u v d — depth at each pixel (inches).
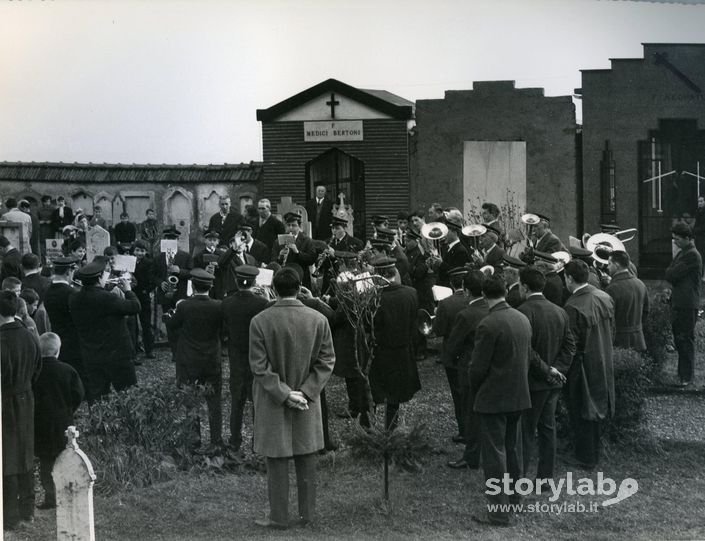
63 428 320.2
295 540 291.1
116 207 644.1
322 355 297.7
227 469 349.4
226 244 573.3
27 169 631.2
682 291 437.4
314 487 304.5
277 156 644.1
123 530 299.0
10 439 299.0
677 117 599.2
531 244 489.4
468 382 342.6
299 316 292.0
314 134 639.8
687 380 438.6
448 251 480.4
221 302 354.0
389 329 359.3
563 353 317.4
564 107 608.4
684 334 438.6
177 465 343.6
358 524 303.7
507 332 291.9
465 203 624.1
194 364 348.8
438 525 305.0
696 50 594.9
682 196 600.4
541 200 615.5
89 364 382.3
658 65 598.9
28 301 391.2
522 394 296.2
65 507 279.0
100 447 331.9
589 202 610.9
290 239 473.4
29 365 303.4
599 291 343.0
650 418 393.4
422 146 627.2
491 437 299.4
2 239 496.4
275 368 291.1
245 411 420.2
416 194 633.0
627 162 604.4
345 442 355.9
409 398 362.9
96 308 380.2
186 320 349.4
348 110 635.5
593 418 336.2
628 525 306.5
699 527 308.3
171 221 649.6
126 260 435.5
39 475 337.7
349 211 623.5
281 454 294.0
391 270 362.6
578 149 610.5
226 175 648.4
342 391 450.0
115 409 337.4
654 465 356.2
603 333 339.0
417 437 311.1
